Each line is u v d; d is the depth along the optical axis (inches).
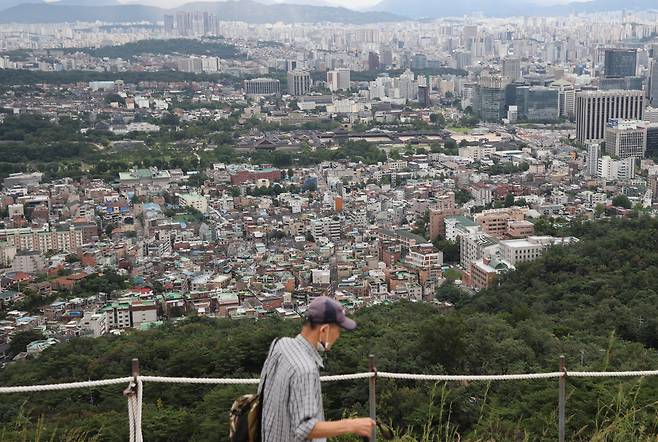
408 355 3356.3
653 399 1771.7
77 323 6446.9
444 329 3299.7
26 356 5595.5
